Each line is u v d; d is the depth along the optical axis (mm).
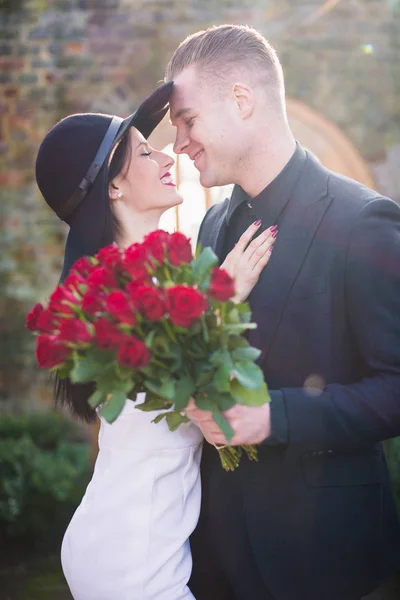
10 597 4590
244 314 1880
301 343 2174
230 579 2289
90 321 1833
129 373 1783
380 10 5828
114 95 6020
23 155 6164
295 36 5852
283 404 2055
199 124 2324
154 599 2062
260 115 2314
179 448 2127
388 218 2158
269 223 2320
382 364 2090
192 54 2371
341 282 2152
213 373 1836
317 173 2303
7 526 5285
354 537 2178
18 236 6227
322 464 2184
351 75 5859
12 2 6051
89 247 2312
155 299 1725
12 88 6109
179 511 2129
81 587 2113
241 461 2248
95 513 2111
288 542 2180
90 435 6145
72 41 6035
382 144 5871
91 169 2307
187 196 3709
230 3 5875
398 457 4320
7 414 6289
